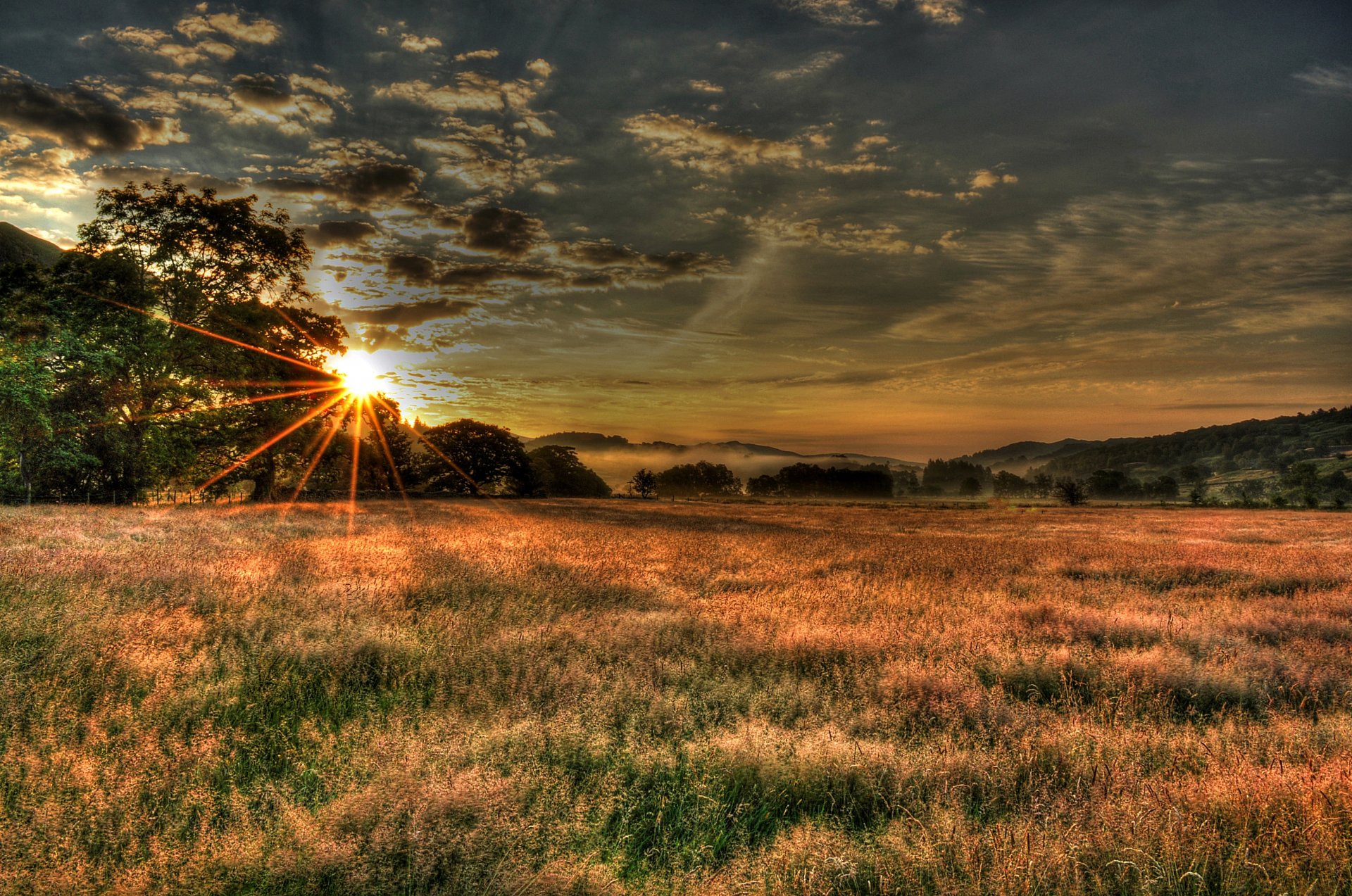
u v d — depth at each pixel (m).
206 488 38.25
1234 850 3.19
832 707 5.49
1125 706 5.68
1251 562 18.02
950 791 3.89
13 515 19.33
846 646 7.34
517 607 9.24
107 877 2.97
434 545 17.61
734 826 3.67
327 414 40.88
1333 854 3.12
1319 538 30.75
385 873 3.00
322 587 9.51
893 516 56.16
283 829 3.29
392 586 10.16
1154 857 3.13
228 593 8.75
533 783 3.80
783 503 96.44
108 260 29.42
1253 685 6.37
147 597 8.35
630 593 10.83
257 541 16.92
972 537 30.72
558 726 4.64
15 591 8.00
